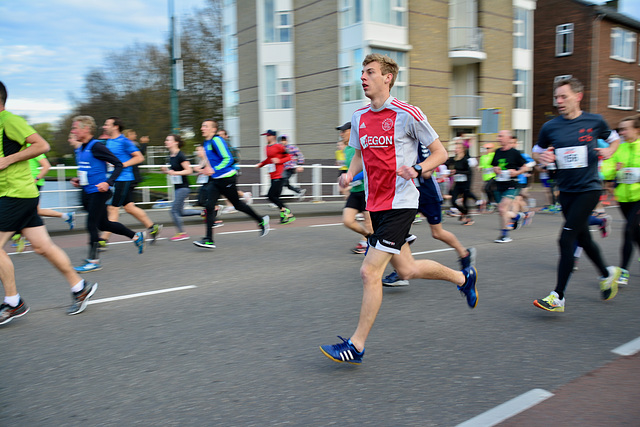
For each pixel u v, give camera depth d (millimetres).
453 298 5070
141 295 5152
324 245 8289
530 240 8883
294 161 15102
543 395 2922
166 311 4605
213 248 7832
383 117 3322
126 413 2719
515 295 5195
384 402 2840
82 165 6188
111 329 4109
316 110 21922
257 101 24875
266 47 23203
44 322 4297
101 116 34094
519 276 6051
